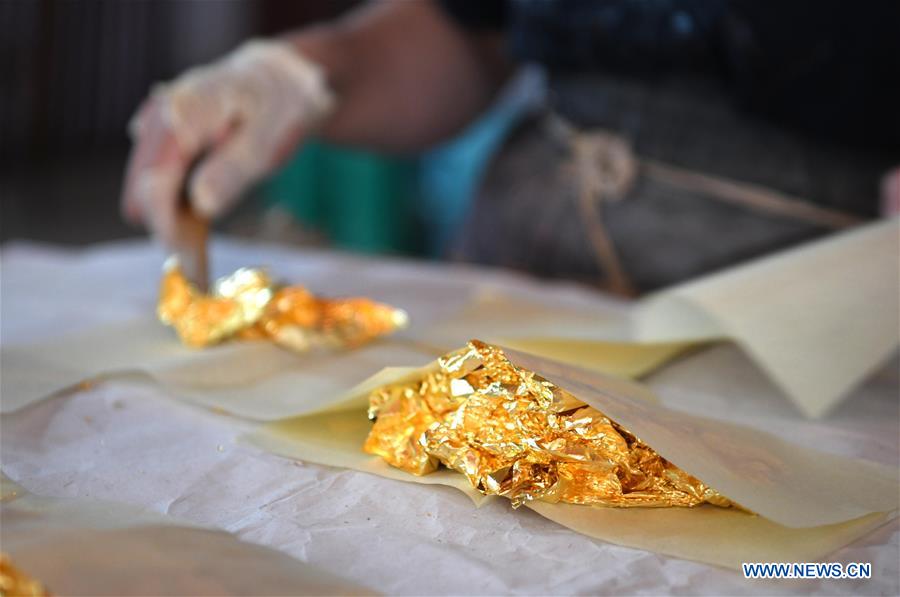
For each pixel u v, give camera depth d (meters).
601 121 0.84
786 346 0.53
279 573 0.35
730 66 0.77
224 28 4.04
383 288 0.77
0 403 0.48
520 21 0.85
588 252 0.85
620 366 0.56
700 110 0.80
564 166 0.86
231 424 0.48
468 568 0.38
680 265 0.82
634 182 0.83
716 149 0.80
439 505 0.41
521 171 0.89
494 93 1.02
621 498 0.41
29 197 3.09
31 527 0.36
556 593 0.36
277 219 1.99
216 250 0.88
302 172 2.12
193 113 0.72
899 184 0.67
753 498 0.39
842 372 0.51
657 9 0.77
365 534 0.39
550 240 0.87
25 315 0.67
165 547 0.36
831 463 0.44
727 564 0.38
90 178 3.51
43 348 0.55
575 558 0.38
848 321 0.53
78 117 3.88
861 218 0.78
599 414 0.41
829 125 0.75
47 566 0.33
